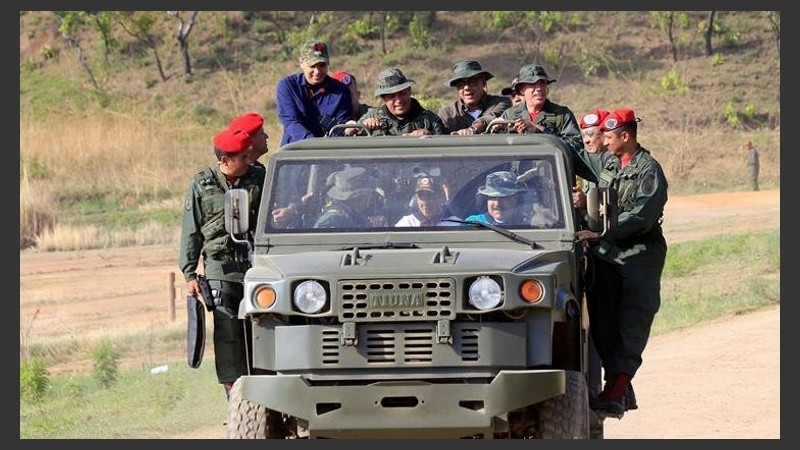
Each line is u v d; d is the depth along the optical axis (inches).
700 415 1471.5
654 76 5816.9
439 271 977.5
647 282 1141.7
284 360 988.6
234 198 1050.7
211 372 1973.4
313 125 1387.8
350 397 972.6
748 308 2172.7
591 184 1190.9
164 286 2999.5
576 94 5669.3
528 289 976.9
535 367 988.6
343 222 1063.6
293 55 6166.3
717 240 2854.3
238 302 1161.4
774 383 1616.6
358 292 977.5
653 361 1814.7
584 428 1002.7
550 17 6235.2
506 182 1067.3
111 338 2346.2
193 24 6279.5
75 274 3233.3
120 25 6471.5
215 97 5802.2
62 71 6146.7
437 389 969.5
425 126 1294.3
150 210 4124.0
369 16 6422.2
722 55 6008.9
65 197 4232.3
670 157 4670.3
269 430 1019.9
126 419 1699.1
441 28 6343.5
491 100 1407.5
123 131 4953.3
